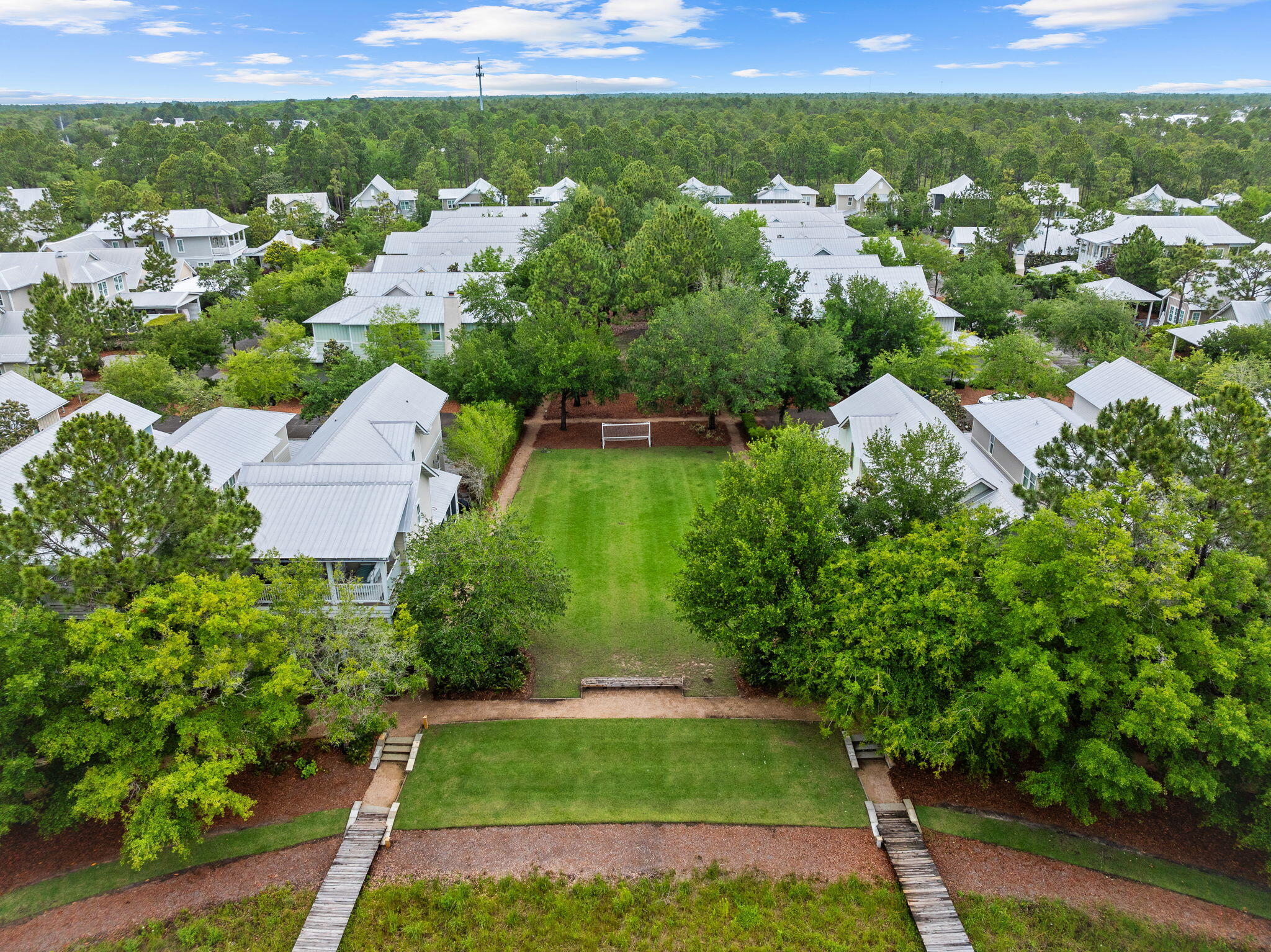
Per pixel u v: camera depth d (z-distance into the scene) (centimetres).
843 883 2278
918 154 15762
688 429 5716
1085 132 19000
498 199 13762
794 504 2777
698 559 2881
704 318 5247
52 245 9550
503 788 2550
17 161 13862
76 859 2330
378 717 2531
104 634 2083
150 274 8106
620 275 6700
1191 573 2319
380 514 3066
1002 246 10119
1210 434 2417
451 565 2855
